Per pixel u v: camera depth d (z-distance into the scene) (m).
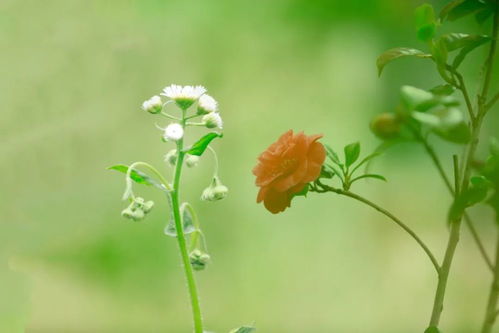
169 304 2.88
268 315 2.89
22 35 2.54
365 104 3.16
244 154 3.16
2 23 2.52
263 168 1.11
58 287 2.75
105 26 2.74
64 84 2.64
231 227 3.04
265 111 3.21
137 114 2.87
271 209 1.12
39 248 2.68
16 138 2.59
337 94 3.21
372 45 2.96
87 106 2.73
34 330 2.54
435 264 1.09
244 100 3.20
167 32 2.95
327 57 3.11
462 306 2.46
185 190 2.99
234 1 3.06
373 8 2.73
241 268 2.99
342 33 2.98
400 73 2.93
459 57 1.10
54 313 2.72
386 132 1.08
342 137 3.28
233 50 3.12
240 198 3.09
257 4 3.06
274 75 3.18
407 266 3.04
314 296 2.96
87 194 2.77
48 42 2.59
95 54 2.74
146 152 2.92
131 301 2.86
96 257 2.79
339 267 3.05
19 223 2.62
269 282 2.98
